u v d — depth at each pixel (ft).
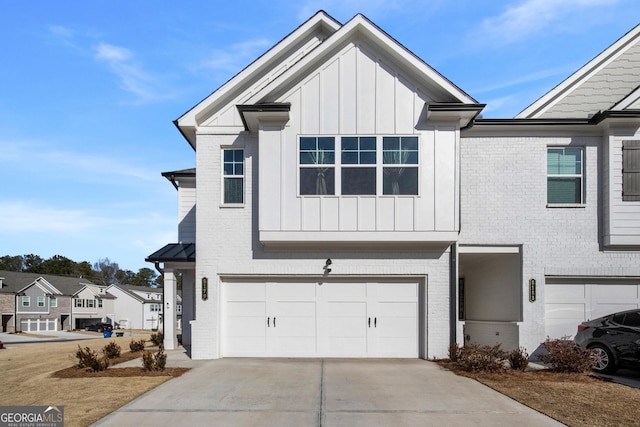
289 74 38.50
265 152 39.01
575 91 44.37
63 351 57.82
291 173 38.83
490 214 41.27
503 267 43.68
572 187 41.83
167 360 39.29
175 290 47.50
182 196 55.31
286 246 40.14
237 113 42.34
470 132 41.86
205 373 32.86
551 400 25.22
